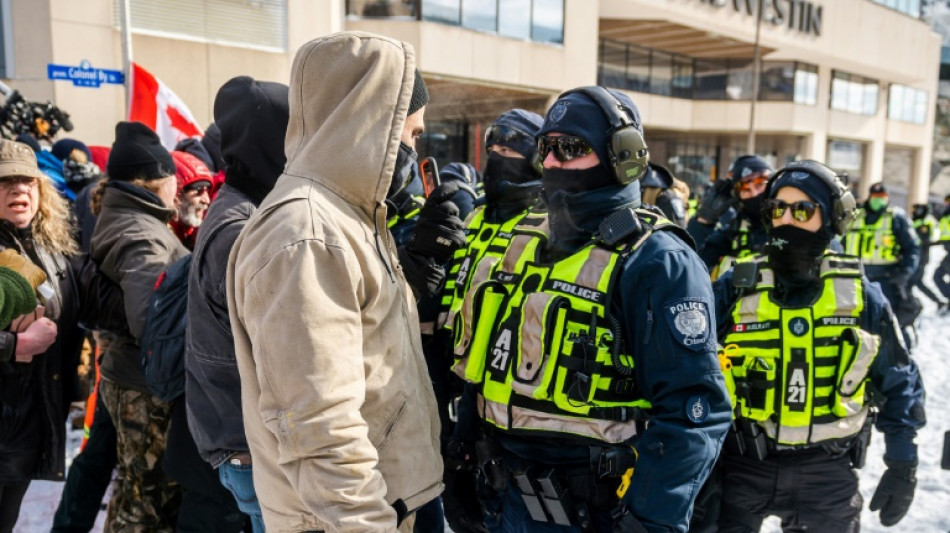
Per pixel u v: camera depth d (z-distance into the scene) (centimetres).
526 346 175
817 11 2722
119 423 265
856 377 225
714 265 408
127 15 748
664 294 162
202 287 194
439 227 217
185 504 234
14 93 569
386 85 157
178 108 632
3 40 1010
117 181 268
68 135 1019
